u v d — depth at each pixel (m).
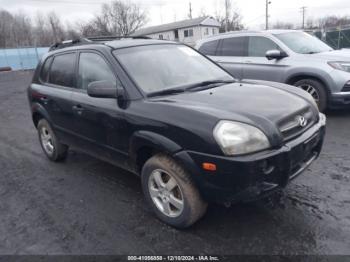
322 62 6.24
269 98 3.21
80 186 4.25
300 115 3.07
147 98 3.27
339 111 6.78
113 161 3.79
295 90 3.69
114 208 3.62
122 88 3.40
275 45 6.87
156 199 3.27
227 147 2.58
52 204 3.85
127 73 3.45
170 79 3.68
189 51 4.39
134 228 3.22
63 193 4.11
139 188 4.04
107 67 3.65
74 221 3.45
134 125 3.19
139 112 3.16
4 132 7.53
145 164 3.21
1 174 4.95
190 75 3.90
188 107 2.90
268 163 2.65
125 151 3.47
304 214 3.21
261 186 2.65
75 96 4.09
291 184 3.82
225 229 3.08
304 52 6.69
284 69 6.61
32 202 3.96
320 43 7.37
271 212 3.28
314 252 2.70
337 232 2.92
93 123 3.79
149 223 3.28
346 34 25.17
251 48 7.23
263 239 2.90
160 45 4.15
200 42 8.29
